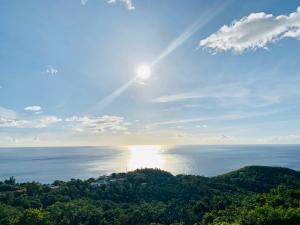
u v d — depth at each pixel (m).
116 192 172.88
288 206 106.31
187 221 126.19
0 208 130.00
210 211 128.38
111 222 127.94
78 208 137.12
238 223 99.19
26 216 118.62
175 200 155.38
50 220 124.31
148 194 170.12
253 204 117.81
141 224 127.94
